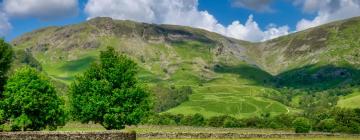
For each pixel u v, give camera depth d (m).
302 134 100.69
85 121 69.12
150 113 72.19
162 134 73.44
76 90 69.69
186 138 75.69
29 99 67.69
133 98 69.50
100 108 67.56
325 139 102.81
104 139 57.50
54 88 72.00
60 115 71.38
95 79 68.56
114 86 69.19
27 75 69.31
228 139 80.44
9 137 48.81
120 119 67.88
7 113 68.25
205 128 108.56
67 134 54.03
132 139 61.44
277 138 92.69
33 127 69.81
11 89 68.00
